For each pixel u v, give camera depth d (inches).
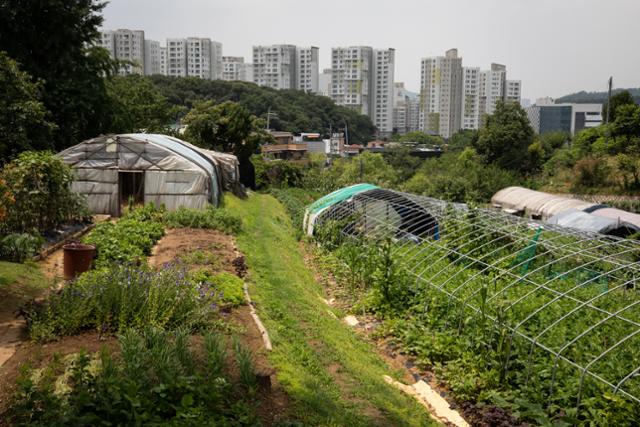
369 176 1948.8
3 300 436.5
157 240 733.9
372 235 859.4
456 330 509.7
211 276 530.6
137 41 4837.6
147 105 1796.3
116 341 359.6
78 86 1191.6
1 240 547.5
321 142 3503.9
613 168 2194.9
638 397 365.1
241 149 1991.9
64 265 517.3
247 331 414.3
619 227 1003.9
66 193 729.6
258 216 1146.0
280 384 335.6
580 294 592.4
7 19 1091.3
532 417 367.6
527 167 2549.2
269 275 631.2
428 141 4419.3
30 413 258.2
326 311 567.5
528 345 448.1
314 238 991.0
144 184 973.2
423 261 667.4
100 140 962.1
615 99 2620.6
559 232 717.3
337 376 388.8
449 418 385.4
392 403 367.9
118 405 259.4
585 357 427.2
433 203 959.6
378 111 6023.6
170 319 397.7
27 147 931.3
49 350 342.3
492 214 827.4
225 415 282.4
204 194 975.0
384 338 528.7
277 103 3914.9
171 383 280.1
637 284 623.2
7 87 920.3
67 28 1154.0
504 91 6146.7
